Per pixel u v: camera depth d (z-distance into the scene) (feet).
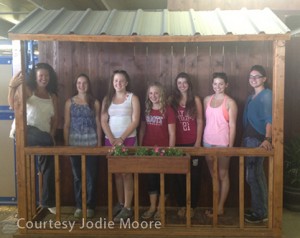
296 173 13.30
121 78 10.94
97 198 13.28
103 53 12.87
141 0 18.97
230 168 12.91
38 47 13.00
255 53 12.57
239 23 10.62
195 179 11.52
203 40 9.82
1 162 13.71
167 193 12.70
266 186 11.68
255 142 10.93
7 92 13.41
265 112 10.70
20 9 18.44
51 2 16.75
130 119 11.16
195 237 10.54
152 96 11.07
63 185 13.24
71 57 12.93
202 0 13.74
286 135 14.75
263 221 11.21
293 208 13.43
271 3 13.62
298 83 14.58
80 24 10.64
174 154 10.15
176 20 11.16
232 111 11.10
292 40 14.46
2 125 13.57
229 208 12.89
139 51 12.80
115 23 10.94
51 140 11.50
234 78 12.68
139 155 10.11
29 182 10.80
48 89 11.71
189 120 11.51
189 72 12.75
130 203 11.38
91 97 11.60
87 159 11.62
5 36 22.40
